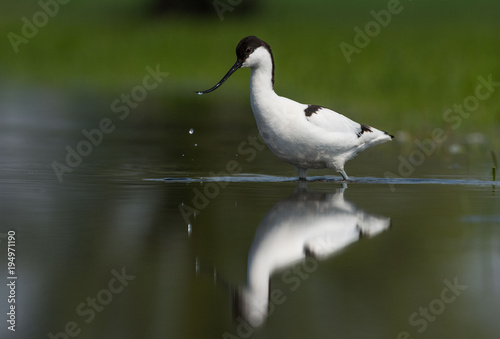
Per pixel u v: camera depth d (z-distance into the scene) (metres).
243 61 12.63
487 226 9.59
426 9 66.12
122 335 6.54
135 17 61.62
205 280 7.65
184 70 37.97
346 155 13.10
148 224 9.70
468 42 41.47
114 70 37.50
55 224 9.64
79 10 64.12
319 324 6.69
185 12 61.66
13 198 11.24
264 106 12.68
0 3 63.16
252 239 9.00
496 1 69.62
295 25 56.94
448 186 12.62
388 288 7.52
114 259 8.24
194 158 15.98
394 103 25.48
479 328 6.73
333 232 9.30
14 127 21.06
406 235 9.17
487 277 7.72
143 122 23.00
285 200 11.24
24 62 38.75
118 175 13.59
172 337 6.45
